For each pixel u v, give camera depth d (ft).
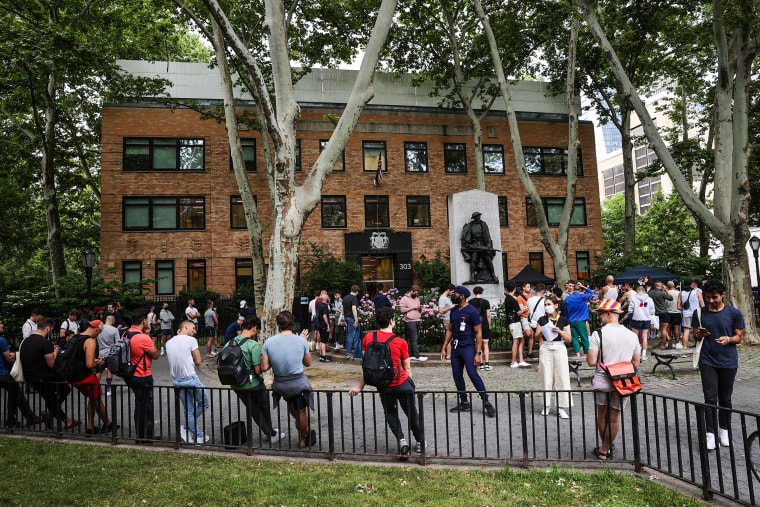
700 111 91.91
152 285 82.43
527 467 17.53
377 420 25.72
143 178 83.71
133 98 69.97
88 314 37.45
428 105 96.12
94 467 18.72
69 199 96.43
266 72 64.54
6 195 80.28
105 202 82.17
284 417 27.48
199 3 49.90
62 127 83.92
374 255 91.50
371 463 18.71
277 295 34.86
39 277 82.02
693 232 114.11
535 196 63.72
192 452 20.53
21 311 61.93
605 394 18.60
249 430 20.03
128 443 22.29
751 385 31.73
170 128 85.10
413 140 93.91
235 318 79.25
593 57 80.94
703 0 61.93
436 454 18.52
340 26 64.95
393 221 91.40
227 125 53.72
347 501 14.89
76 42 55.06
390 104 94.63
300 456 19.74
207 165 85.71
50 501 15.60
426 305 45.70
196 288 80.79
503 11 73.87
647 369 37.32
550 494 15.26
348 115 36.68
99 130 91.30
